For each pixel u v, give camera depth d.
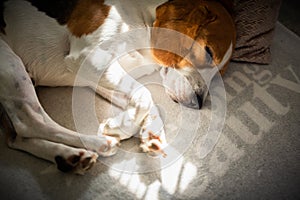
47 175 0.59
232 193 0.60
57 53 0.64
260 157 0.65
